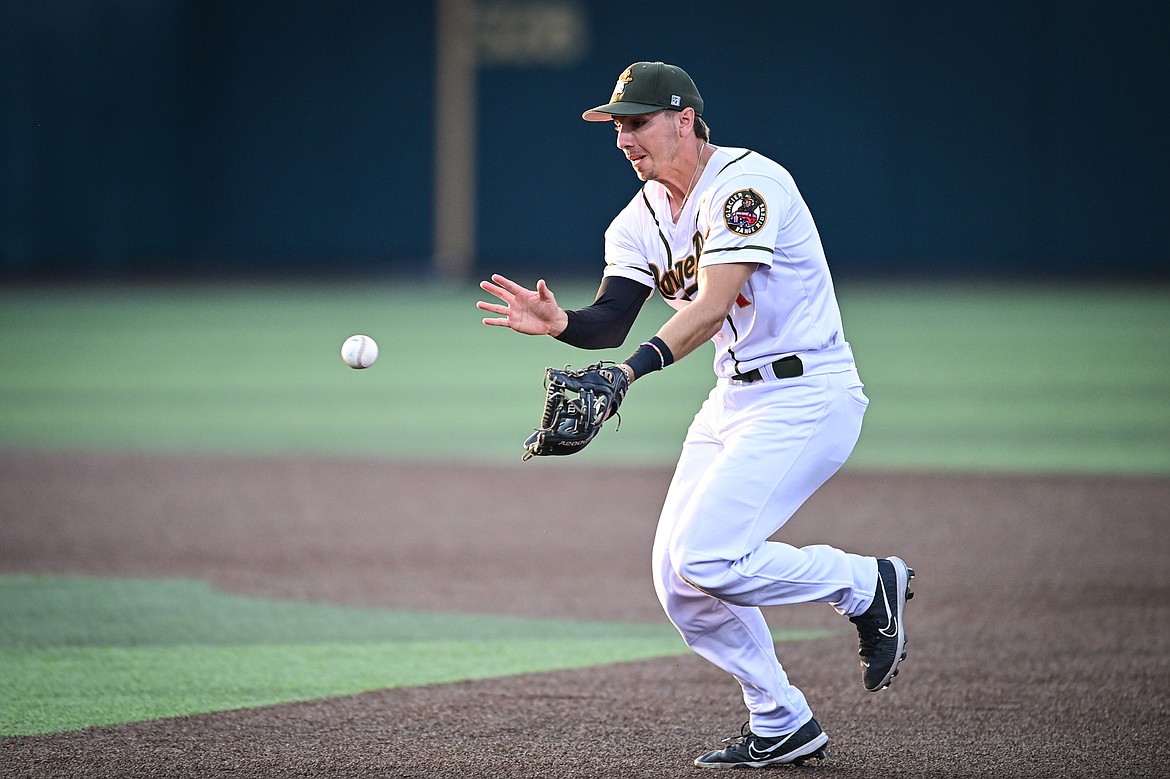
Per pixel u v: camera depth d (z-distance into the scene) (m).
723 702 16.80
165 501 30.06
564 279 101.94
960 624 20.38
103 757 14.68
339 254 119.06
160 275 110.25
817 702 16.83
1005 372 53.09
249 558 24.91
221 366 56.00
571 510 29.27
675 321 13.36
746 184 13.56
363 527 27.53
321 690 17.27
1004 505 29.09
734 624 14.28
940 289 96.19
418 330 70.06
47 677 17.78
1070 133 110.19
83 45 110.81
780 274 13.81
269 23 116.62
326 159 118.12
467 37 103.94
